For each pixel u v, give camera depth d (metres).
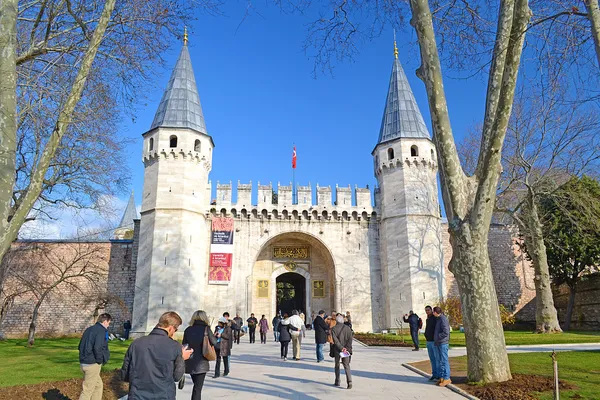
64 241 32.94
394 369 12.70
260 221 34.53
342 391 9.42
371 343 22.44
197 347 7.64
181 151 31.91
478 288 9.84
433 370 10.62
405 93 36.78
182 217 30.70
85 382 7.93
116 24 12.47
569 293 34.91
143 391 4.79
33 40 11.92
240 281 33.03
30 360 16.02
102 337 8.09
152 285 29.00
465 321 9.95
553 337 21.88
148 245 30.14
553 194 25.70
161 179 31.31
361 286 33.94
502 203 29.50
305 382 10.71
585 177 30.19
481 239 9.98
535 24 10.08
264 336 25.86
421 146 34.53
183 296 29.42
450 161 10.34
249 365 14.47
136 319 28.97
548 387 8.65
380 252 34.69
